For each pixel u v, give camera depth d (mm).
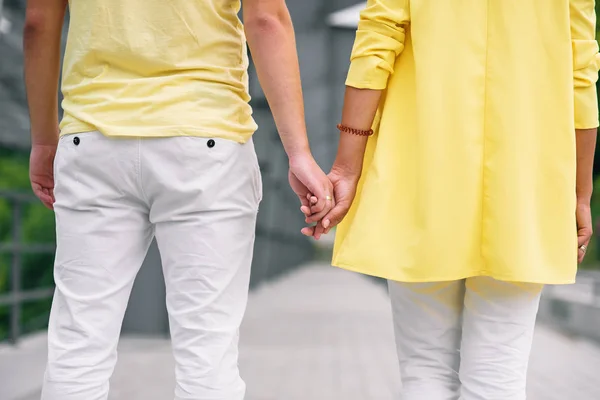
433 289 2162
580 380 5570
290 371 5695
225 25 1904
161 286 7434
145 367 5664
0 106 10398
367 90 2135
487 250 2016
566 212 2010
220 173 1835
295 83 1947
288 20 1953
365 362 6203
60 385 1780
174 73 1849
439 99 2021
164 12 1840
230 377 1868
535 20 2014
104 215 1825
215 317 1854
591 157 2189
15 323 6270
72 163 1836
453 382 2229
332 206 2131
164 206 1836
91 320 1811
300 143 1974
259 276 17734
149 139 1804
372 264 2043
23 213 13703
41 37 1994
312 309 12250
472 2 2025
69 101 1895
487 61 2027
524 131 1996
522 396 2086
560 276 2002
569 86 2016
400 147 2100
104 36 1847
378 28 2102
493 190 2004
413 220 2047
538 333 9055
